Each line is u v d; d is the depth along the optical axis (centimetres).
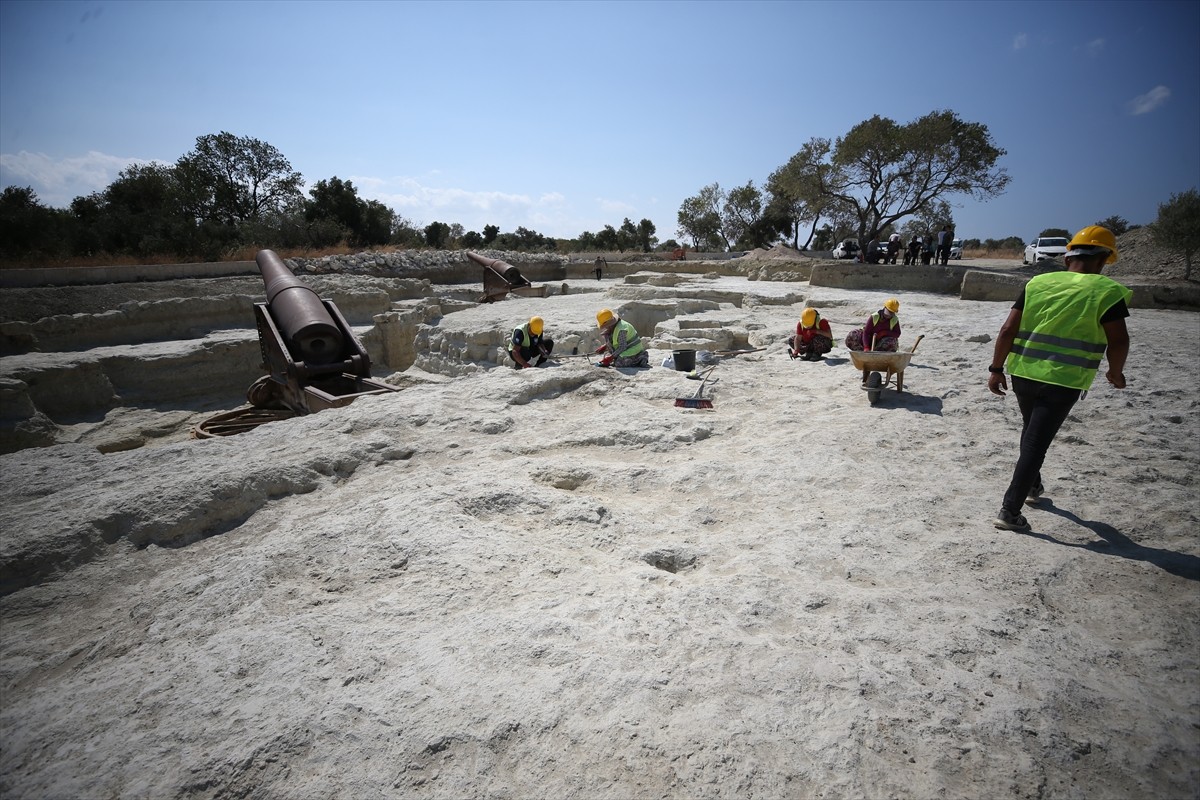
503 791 201
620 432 581
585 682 246
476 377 761
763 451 535
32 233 2597
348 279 2641
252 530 420
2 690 281
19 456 546
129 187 3266
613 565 351
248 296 2133
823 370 866
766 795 198
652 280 2778
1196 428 588
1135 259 2906
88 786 208
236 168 4431
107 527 403
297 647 273
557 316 1633
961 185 3183
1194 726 230
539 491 437
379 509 407
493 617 291
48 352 1700
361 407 656
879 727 224
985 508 421
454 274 3688
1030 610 301
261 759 215
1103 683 253
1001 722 227
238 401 1730
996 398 679
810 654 265
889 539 377
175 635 297
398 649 270
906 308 1681
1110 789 203
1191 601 313
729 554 365
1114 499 431
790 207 4944
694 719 227
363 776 207
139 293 2144
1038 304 374
